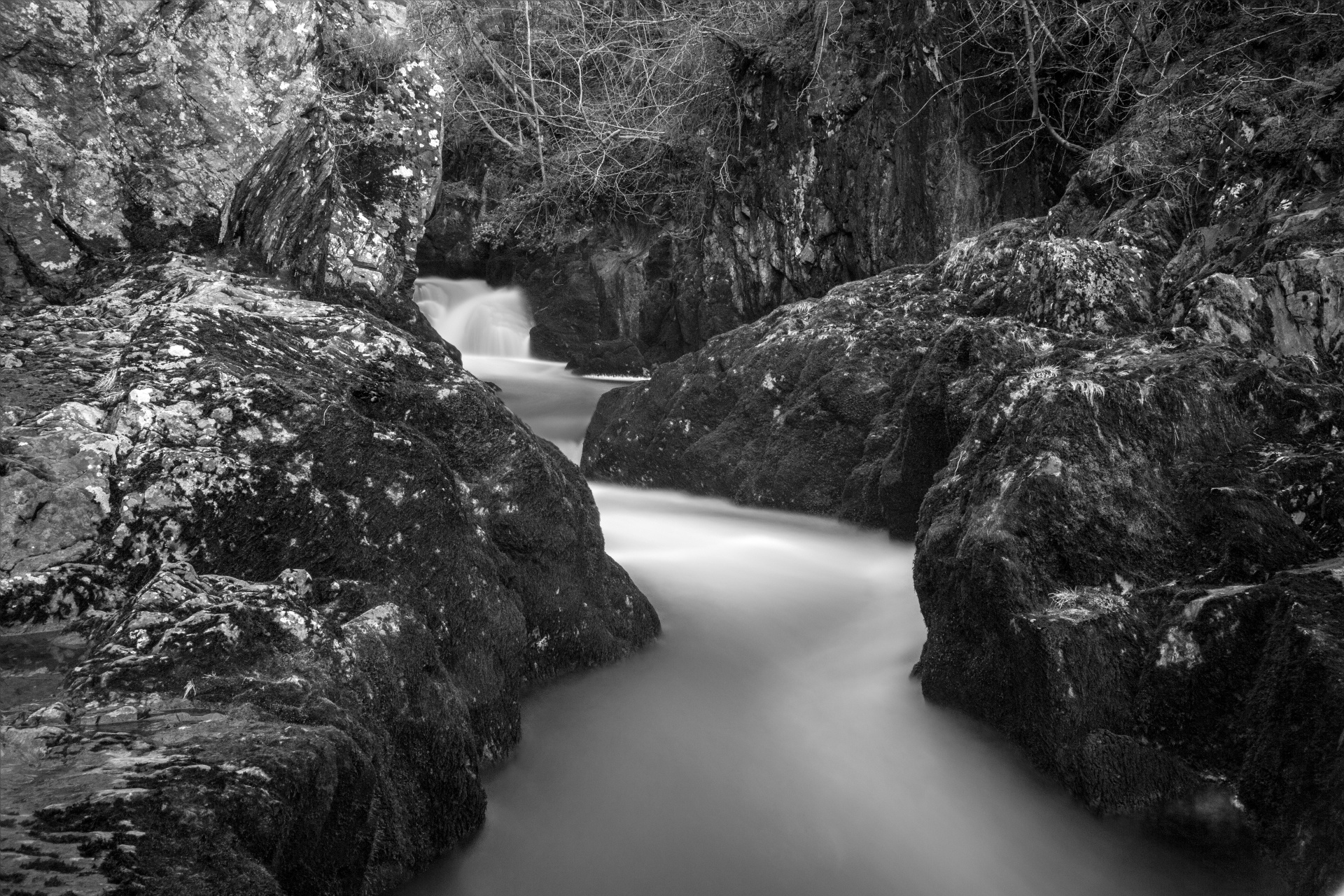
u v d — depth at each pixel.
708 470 8.02
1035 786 3.77
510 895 3.20
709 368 8.61
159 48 4.79
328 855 2.35
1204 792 3.39
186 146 4.91
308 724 2.49
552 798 3.68
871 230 12.28
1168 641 3.61
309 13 5.35
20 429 3.06
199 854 1.91
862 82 12.23
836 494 7.31
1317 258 5.11
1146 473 4.11
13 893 1.66
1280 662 3.29
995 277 7.80
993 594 3.99
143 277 4.49
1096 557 3.96
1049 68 10.55
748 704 4.54
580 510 4.68
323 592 3.13
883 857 3.58
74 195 4.54
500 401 4.59
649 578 5.89
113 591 2.93
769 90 13.54
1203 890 3.34
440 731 3.11
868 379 7.52
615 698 4.40
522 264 18.11
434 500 3.64
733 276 14.45
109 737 2.23
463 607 3.68
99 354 3.75
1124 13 9.70
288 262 5.39
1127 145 8.05
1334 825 2.96
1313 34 7.71
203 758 2.16
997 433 4.73
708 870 3.43
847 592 5.89
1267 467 4.12
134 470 3.08
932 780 4.04
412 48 6.02
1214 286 5.39
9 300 4.36
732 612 5.50
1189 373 4.36
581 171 16.80
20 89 4.36
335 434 3.44
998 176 11.22
